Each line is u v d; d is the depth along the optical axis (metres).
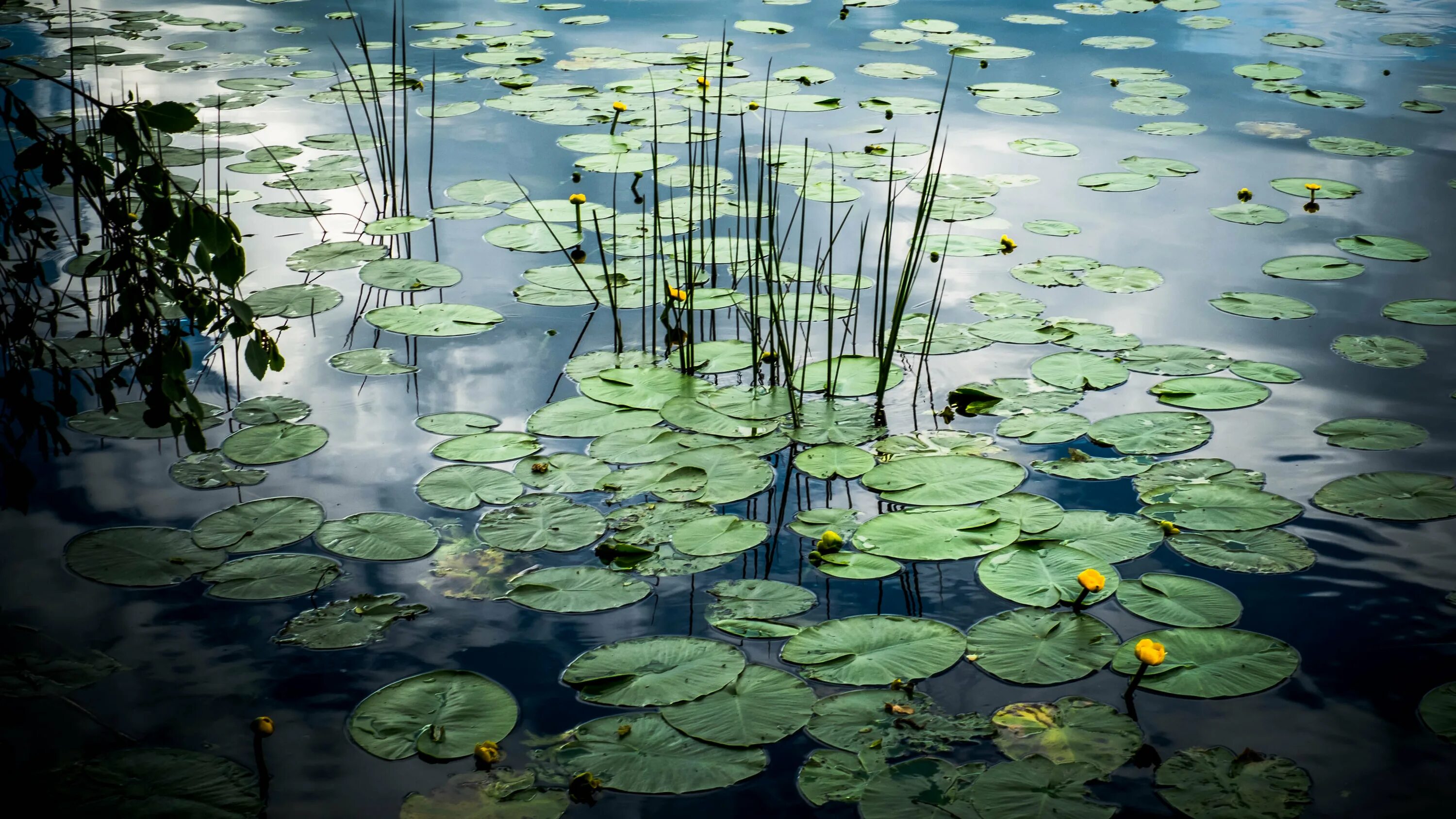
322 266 4.34
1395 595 2.50
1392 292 4.16
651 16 9.02
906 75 7.30
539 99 6.60
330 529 2.72
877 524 2.77
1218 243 4.64
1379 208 5.02
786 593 2.53
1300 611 2.46
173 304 3.94
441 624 2.42
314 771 2.02
